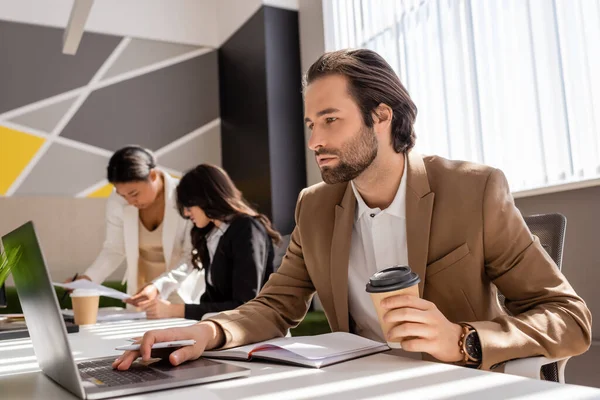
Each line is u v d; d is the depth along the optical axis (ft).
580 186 7.20
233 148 14.98
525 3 7.97
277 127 13.39
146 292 6.68
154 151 14.84
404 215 4.02
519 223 3.73
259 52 13.74
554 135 7.62
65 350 2.25
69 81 14.14
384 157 3.97
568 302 3.36
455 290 3.75
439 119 9.52
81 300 5.95
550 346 3.05
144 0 15.16
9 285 11.32
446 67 9.32
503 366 3.07
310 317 10.74
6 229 13.16
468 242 3.71
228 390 2.33
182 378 2.48
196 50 15.64
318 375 2.57
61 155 13.87
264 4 13.60
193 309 6.75
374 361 2.85
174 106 15.20
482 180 3.80
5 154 13.35
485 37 8.66
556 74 7.55
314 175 13.20
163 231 9.26
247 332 3.57
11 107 13.51
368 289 2.80
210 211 7.57
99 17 14.61
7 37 13.65
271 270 7.63
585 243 7.37
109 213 10.28
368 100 3.85
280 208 13.17
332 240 4.12
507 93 8.30
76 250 13.69
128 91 14.74
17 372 3.04
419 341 2.81
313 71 3.98
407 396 2.09
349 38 11.95
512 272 3.63
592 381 7.01
